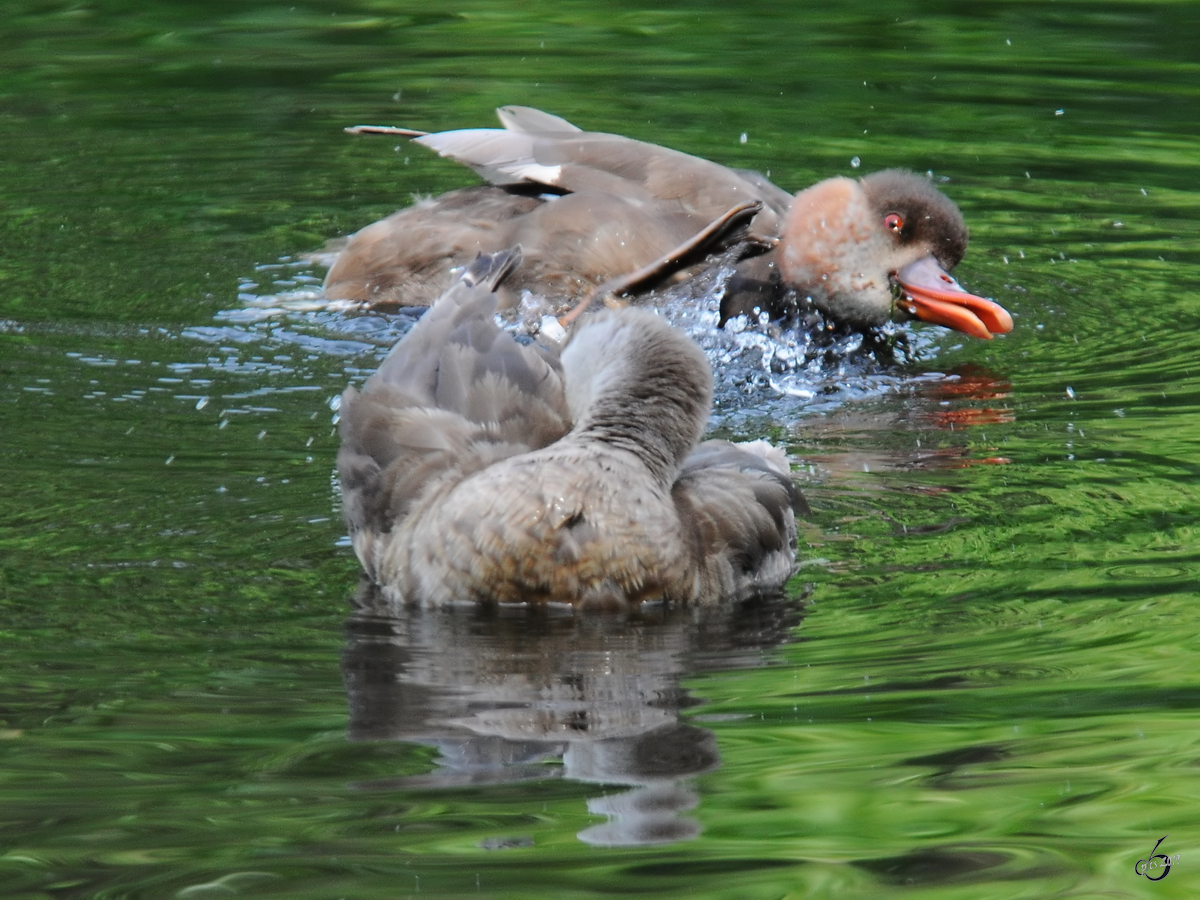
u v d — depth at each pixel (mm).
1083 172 19266
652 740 7855
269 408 12852
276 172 19234
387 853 6883
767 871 6754
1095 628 9055
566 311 14914
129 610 9328
